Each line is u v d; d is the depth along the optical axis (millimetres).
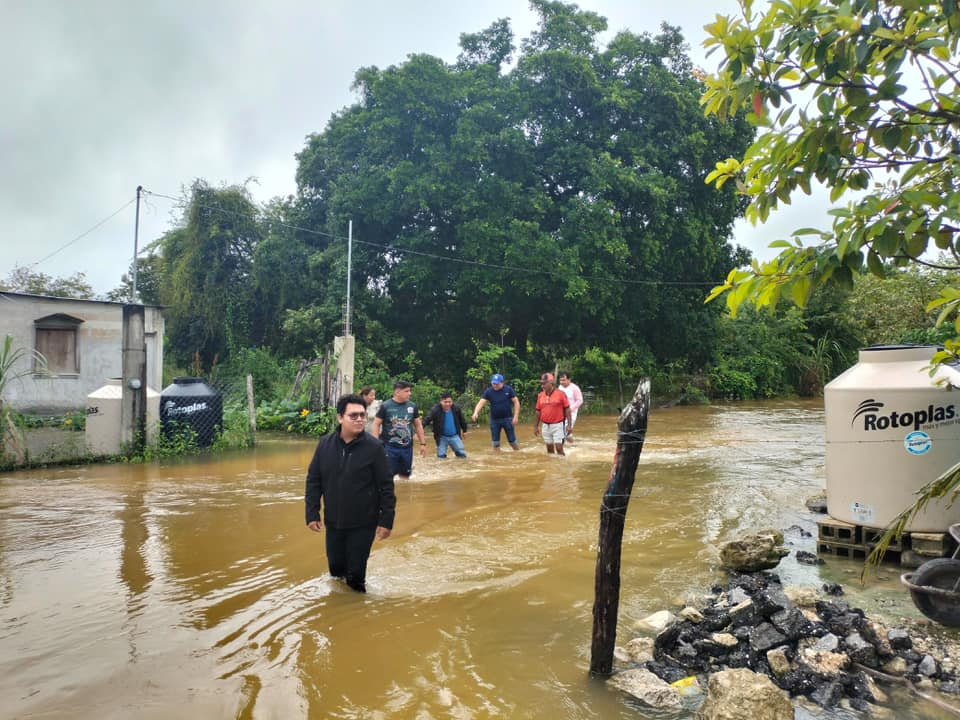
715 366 31281
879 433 5449
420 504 8133
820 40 2729
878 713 3277
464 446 14125
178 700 3422
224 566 5688
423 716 3277
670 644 4016
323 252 25125
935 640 3963
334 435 5242
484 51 26297
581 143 23906
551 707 3373
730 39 2973
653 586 5148
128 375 11922
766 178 3207
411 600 4906
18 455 10930
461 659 3922
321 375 17438
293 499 8406
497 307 24578
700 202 26328
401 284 23891
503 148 23047
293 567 5672
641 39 25672
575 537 6613
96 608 4699
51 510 7762
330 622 4477
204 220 26328
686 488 8969
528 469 10766
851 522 5676
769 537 5449
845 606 4312
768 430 17125
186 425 13070
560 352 29172
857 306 22516
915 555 5281
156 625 4402
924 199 2488
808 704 3398
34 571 5516
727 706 3090
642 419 3689
